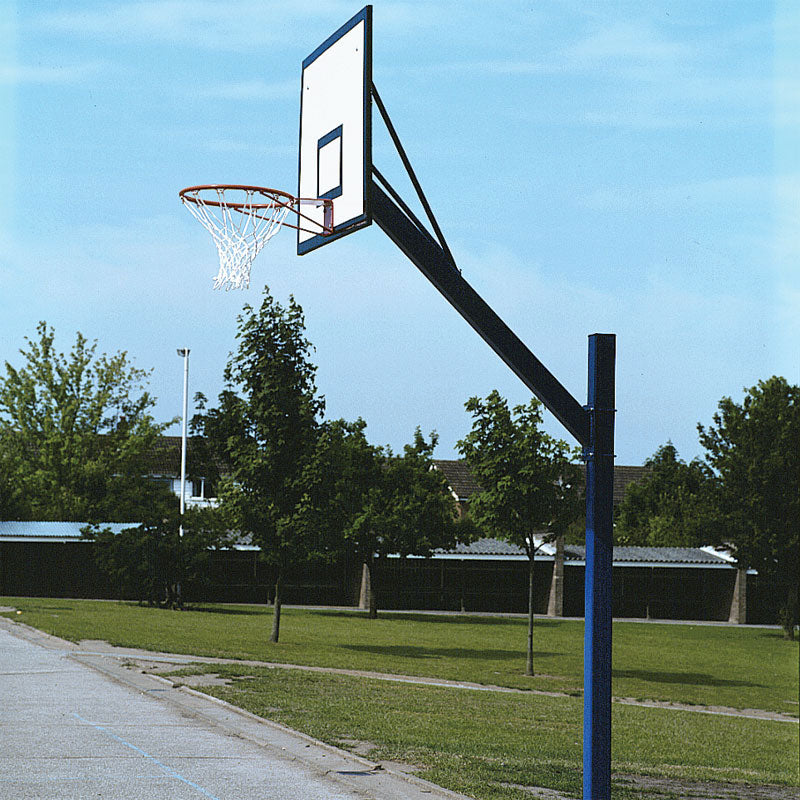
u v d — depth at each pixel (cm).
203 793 917
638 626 5216
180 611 4275
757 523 5044
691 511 6856
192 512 4584
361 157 980
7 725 1218
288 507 2897
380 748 1130
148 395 6850
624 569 5944
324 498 2909
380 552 4819
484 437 2531
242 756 1075
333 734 1196
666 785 1126
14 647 2092
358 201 973
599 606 941
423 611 5500
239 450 2880
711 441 5347
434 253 955
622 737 1533
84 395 6681
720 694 2505
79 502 6250
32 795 889
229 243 1083
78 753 1066
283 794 921
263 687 1633
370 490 4747
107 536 4488
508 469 2506
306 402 2867
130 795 902
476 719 1486
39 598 4609
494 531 2548
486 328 947
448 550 5138
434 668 2517
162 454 7306
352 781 970
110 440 6669
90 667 1792
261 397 2848
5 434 6569
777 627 5603
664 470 8394
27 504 5656
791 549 4919
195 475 5528
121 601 4772
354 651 2848
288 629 3588
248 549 5344
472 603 5697
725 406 5303
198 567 4478
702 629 5166
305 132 1095
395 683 1984
